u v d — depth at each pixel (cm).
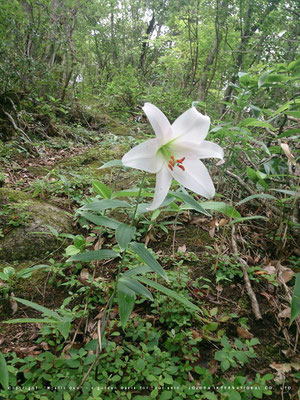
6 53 671
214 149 143
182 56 1043
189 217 318
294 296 157
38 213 318
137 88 955
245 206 334
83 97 977
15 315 224
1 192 345
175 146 143
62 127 702
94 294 234
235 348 201
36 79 752
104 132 756
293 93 309
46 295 241
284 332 213
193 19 948
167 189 143
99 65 1431
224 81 856
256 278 248
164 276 136
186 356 190
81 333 206
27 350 190
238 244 290
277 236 286
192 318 218
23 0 847
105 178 424
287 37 607
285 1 673
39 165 506
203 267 264
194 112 136
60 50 903
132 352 192
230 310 229
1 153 496
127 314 141
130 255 266
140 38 1452
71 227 320
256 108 276
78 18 1132
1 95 598
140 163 136
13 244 280
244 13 777
